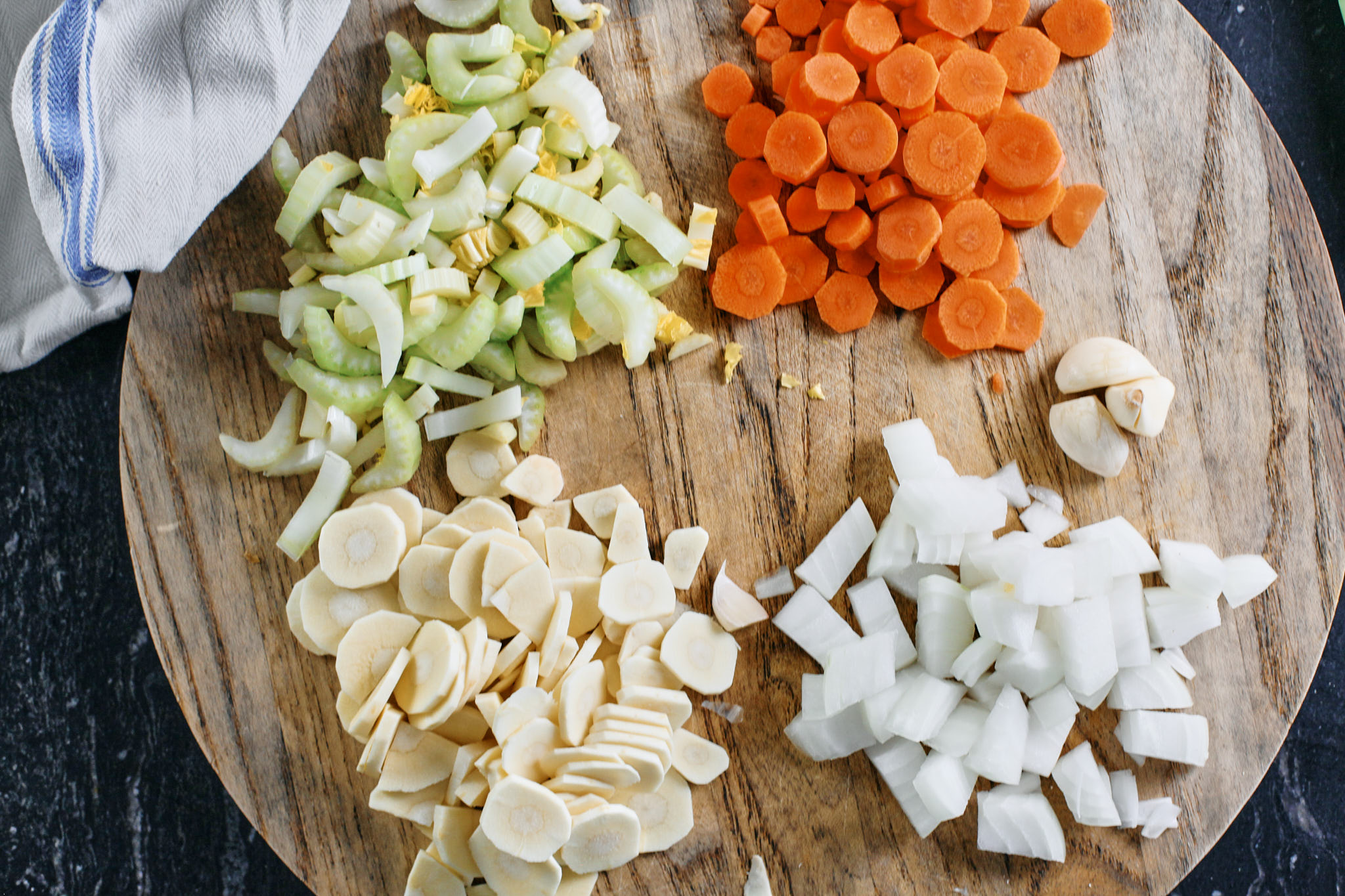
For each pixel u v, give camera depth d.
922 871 0.52
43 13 0.53
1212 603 0.52
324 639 0.51
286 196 0.52
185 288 0.52
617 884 0.52
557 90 0.51
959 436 0.53
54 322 0.55
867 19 0.52
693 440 0.53
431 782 0.50
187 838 0.57
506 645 0.52
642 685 0.51
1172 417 0.53
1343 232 0.57
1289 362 0.52
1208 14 0.57
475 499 0.52
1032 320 0.52
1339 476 0.52
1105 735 0.52
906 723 0.51
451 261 0.51
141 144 0.50
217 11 0.50
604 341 0.52
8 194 0.54
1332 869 0.57
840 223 0.52
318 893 0.51
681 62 0.53
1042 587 0.51
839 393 0.53
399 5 0.52
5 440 0.57
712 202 0.53
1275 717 0.52
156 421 0.52
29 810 0.57
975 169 0.51
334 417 0.51
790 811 0.52
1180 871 0.52
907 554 0.52
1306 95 0.57
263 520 0.52
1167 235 0.53
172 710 0.57
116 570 0.57
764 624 0.53
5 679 0.57
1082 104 0.53
